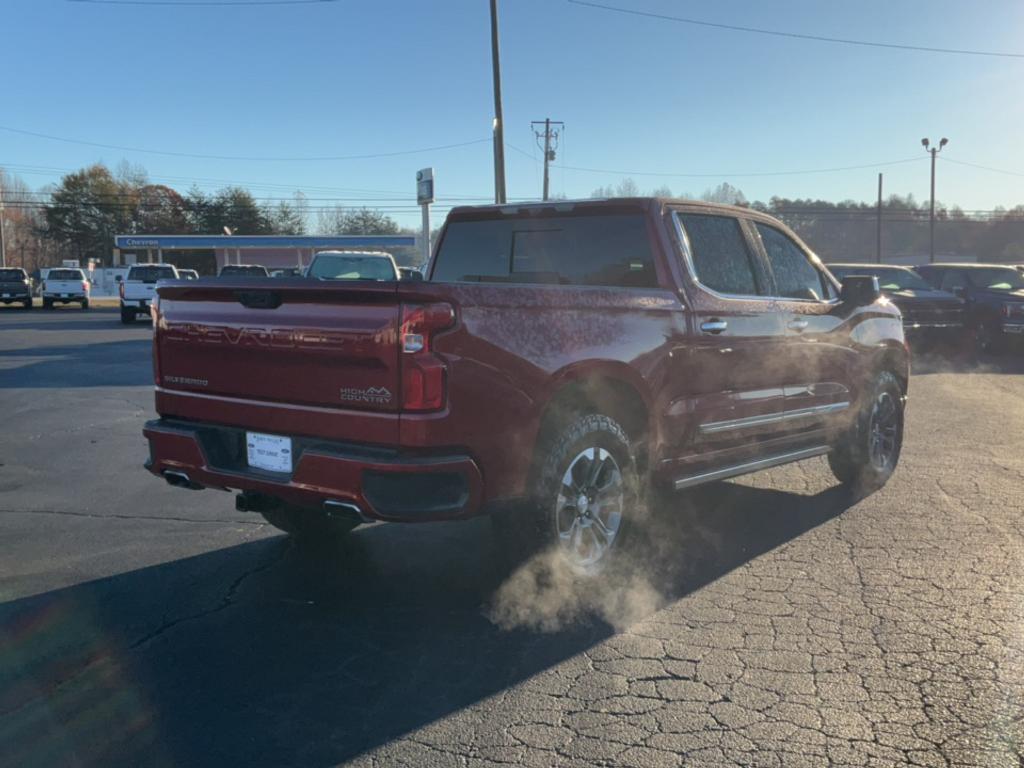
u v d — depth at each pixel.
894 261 92.38
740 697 3.43
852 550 5.28
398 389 3.71
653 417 4.78
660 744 3.08
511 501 4.07
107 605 4.40
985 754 3.02
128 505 6.37
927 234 95.81
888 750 3.05
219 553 5.24
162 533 5.66
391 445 3.76
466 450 3.85
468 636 4.02
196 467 4.43
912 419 10.09
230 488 4.37
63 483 7.05
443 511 3.81
